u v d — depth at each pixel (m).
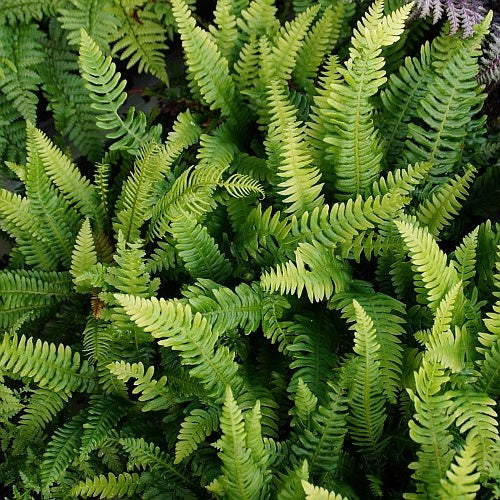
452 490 1.40
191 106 1.94
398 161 1.77
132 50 1.92
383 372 1.60
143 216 1.74
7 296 1.75
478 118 1.86
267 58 1.78
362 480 1.62
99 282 1.68
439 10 1.74
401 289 1.70
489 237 1.68
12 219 1.75
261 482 1.51
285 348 1.68
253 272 1.74
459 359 1.57
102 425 1.67
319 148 1.73
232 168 1.79
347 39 1.89
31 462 1.70
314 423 1.58
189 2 1.91
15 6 1.89
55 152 1.76
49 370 1.68
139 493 1.67
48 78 1.92
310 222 1.67
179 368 1.68
